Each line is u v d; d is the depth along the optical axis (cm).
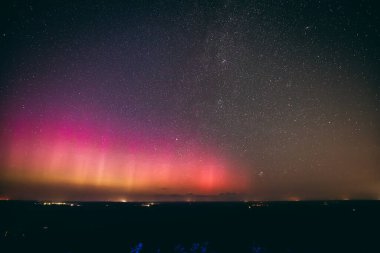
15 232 2603
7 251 1805
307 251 1739
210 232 2769
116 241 2183
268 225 3278
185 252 1838
